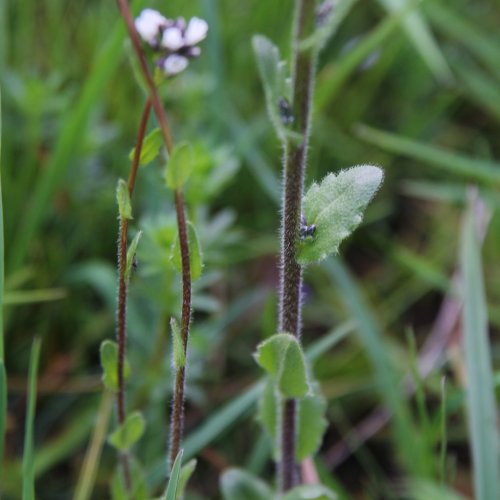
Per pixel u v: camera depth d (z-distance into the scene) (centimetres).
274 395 34
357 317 40
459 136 55
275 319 42
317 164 49
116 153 46
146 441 39
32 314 41
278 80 32
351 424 42
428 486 36
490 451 35
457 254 49
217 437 40
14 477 37
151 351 40
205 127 49
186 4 49
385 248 49
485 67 57
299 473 36
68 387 41
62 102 43
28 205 42
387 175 51
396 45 52
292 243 31
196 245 29
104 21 48
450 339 42
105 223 43
